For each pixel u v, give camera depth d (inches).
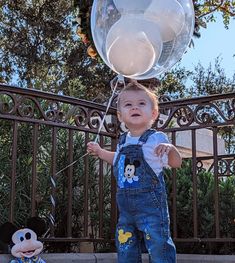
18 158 199.2
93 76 696.4
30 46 691.4
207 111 171.2
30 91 150.7
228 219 195.3
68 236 155.9
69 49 701.3
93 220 210.8
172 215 179.0
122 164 121.7
